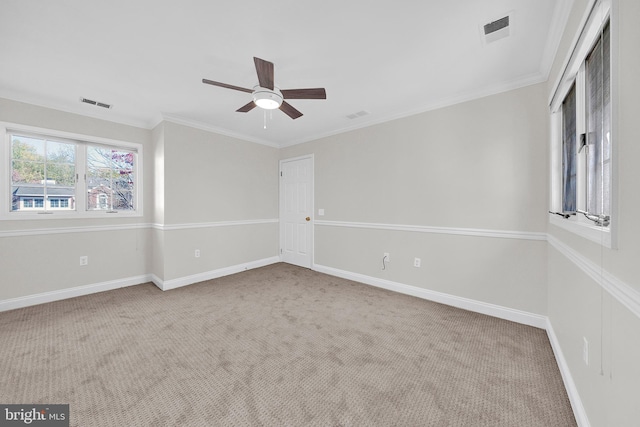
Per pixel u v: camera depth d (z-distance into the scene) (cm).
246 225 450
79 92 280
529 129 247
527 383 167
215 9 165
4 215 278
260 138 466
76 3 158
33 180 299
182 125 365
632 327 89
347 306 294
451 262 297
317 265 442
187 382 167
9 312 274
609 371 107
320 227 437
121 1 157
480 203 276
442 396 156
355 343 216
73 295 320
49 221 305
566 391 159
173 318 261
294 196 482
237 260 436
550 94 217
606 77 122
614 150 100
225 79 253
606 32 122
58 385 163
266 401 152
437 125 305
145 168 377
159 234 360
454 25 180
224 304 299
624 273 95
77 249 324
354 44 201
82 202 330
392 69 236
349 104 314
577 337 149
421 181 319
